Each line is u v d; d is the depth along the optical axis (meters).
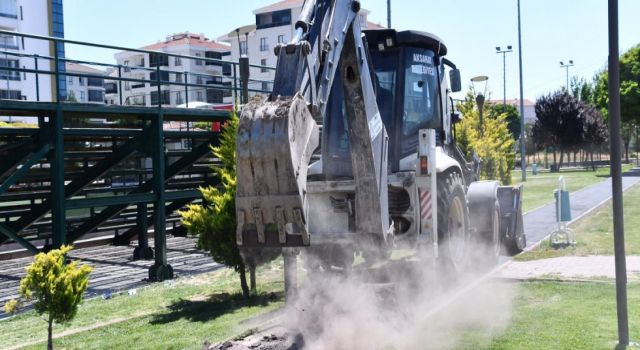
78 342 7.05
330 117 7.79
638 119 48.19
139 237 14.28
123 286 10.77
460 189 8.91
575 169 53.91
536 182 35.00
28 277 6.13
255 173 4.44
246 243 4.57
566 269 9.71
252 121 4.46
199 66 85.44
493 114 26.56
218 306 8.61
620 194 5.82
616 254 5.84
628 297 7.64
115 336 7.21
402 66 8.23
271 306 8.37
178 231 16.20
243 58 10.20
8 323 8.34
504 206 11.49
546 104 53.38
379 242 5.62
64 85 13.02
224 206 8.69
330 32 5.23
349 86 5.57
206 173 15.95
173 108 11.92
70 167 13.14
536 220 16.64
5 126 10.77
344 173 7.70
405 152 8.14
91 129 11.19
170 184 15.16
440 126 8.88
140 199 11.40
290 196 4.38
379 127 5.78
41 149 10.12
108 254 14.80
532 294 8.11
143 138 11.86
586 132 52.16
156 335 7.11
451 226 8.88
